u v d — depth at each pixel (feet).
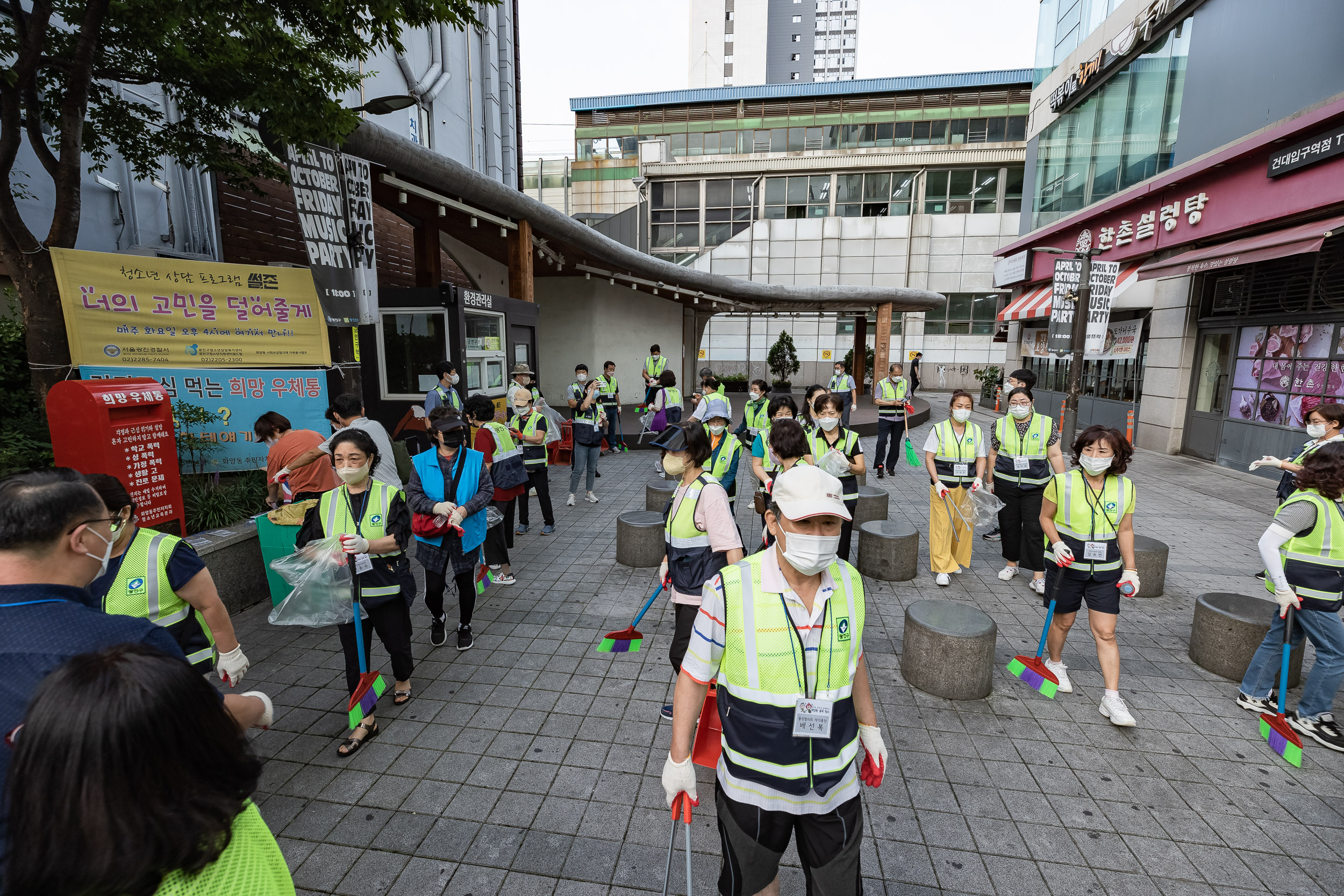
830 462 17.29
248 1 14.88
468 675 13.82
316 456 16.60
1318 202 27.61
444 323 29.63
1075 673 14.02
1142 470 36.52
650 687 13.37
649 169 109.50
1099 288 33.37
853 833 5.88
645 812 9.70
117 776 2.99
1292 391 32.86
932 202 107.04
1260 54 31.55
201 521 17.07
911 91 111.45
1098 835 9.24
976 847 9.02
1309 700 11.53
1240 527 25.76
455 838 9.14
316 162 19.67
